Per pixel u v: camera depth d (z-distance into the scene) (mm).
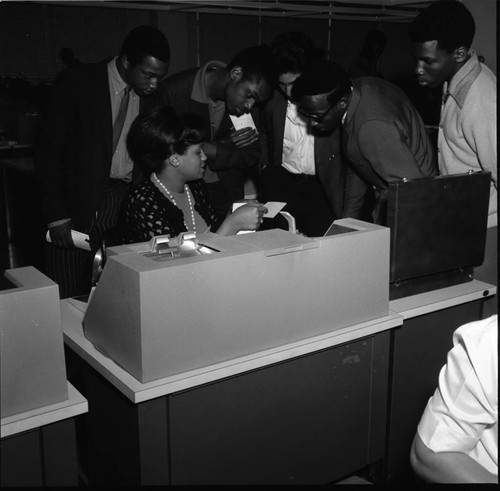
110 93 2303
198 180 2066
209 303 1251
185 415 1282
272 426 1431
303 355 1435
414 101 3850
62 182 2361
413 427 1744
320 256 1396
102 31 4398
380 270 1520
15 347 1085
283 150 2549
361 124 1881
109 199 2389
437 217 1664
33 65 4316
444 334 1740
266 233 1447
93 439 1503
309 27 4645
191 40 4434
